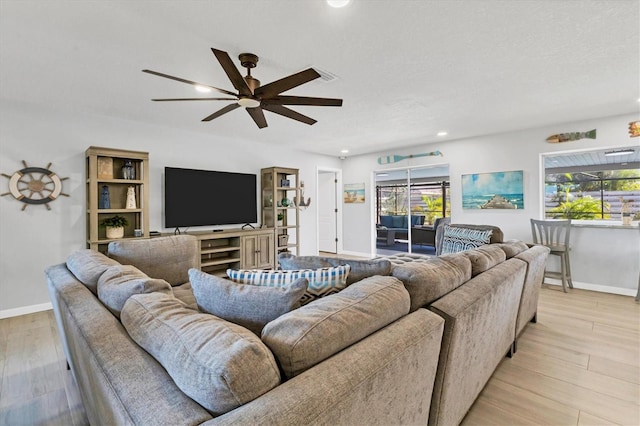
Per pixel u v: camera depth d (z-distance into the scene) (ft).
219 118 13.47
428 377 4.18
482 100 11.27
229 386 2.41
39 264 11.84
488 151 16.83
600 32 6.91
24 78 9.17
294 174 19.22
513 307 7.68
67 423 5.83
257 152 18.74
